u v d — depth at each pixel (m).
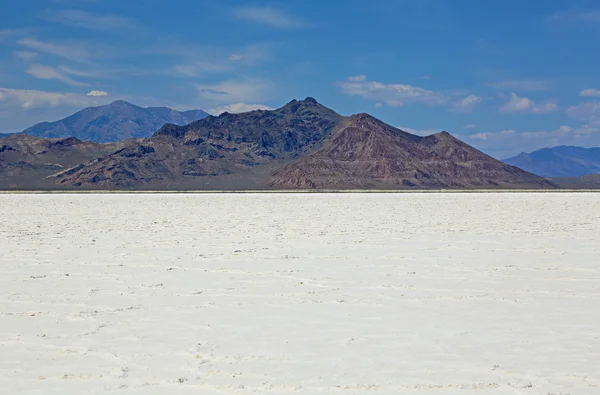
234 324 11.97
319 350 10.21
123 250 23.62
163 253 22.66
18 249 24.05
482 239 27.39
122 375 9.04
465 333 11.21
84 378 8.94
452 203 71.38
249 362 9.59
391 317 12.46
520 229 32.72
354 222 38.47
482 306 13.47
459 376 8.91
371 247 24.34
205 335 11.19
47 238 28.36
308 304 13.74
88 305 13.77
